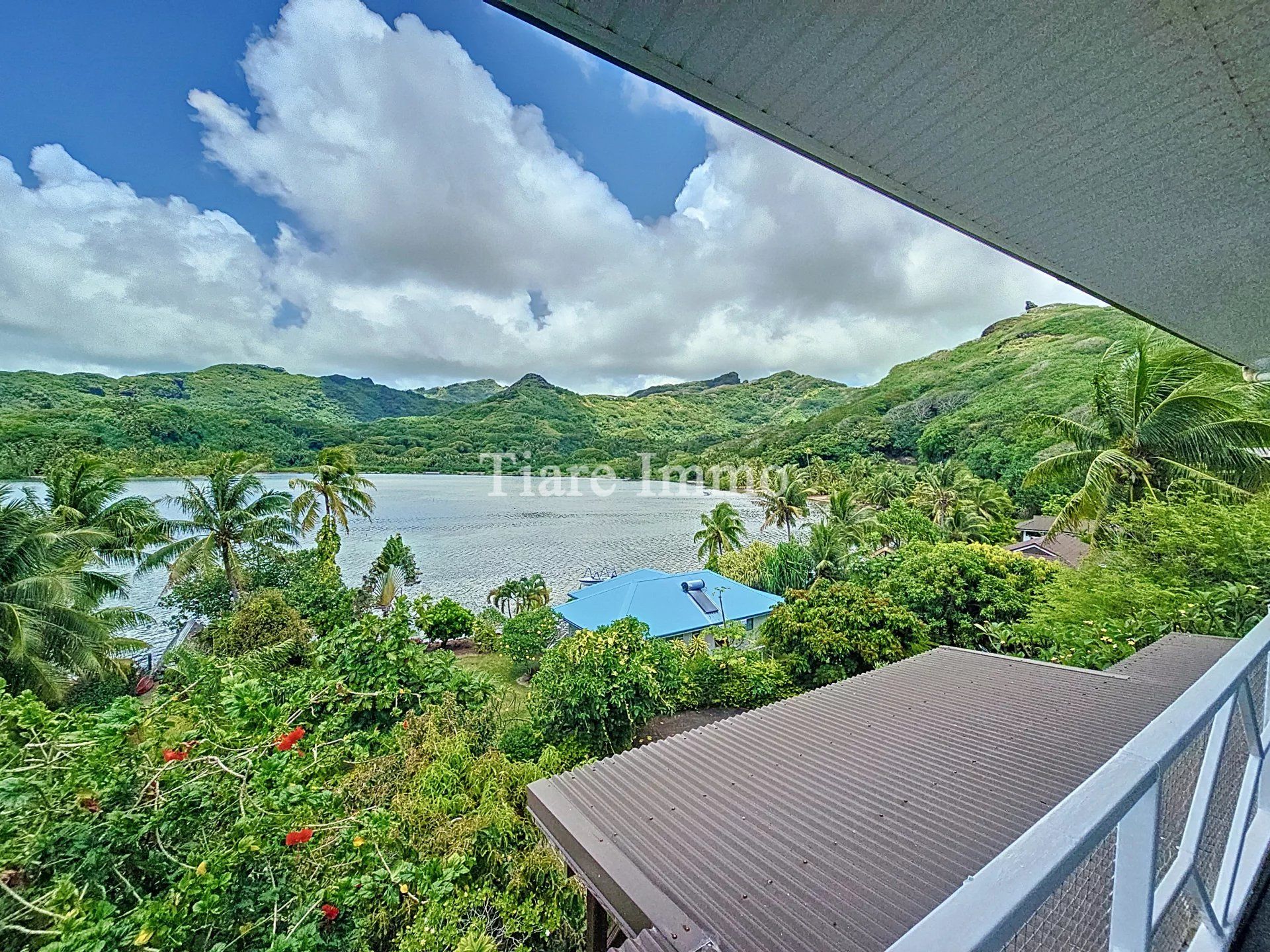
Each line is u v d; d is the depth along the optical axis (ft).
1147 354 35.78
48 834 8.34
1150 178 5.61
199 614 56.24
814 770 12.62
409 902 11.51
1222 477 32.73
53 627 34.24
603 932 11.03
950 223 6.68
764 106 4.74
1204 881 4.29
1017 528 98.37
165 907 7.75
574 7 3.72
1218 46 3.92
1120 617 26.48
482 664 52.90
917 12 3.71
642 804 11.57
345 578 87.10
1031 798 10.86
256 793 10.42
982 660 19.74
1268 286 8.22
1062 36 3.90
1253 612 22.48
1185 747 3.02
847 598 38.96
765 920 8.14
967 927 1.70
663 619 47.62
